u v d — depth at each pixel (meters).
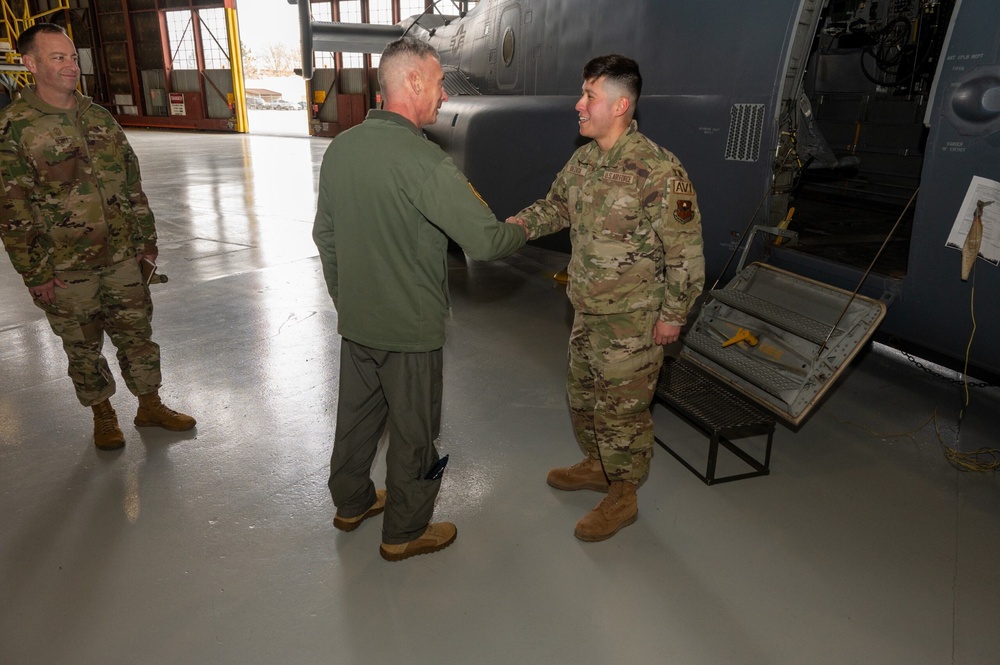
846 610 1.82
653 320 1.93
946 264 2.36
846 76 4.88
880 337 3.00
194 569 1.96
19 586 1.88
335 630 1.74
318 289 4.69
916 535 2.14
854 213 4.32
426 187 1.62
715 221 3.14
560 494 2.35
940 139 2.30
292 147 15.61
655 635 1.73
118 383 3.20
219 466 2.49
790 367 2.46
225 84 20.70
